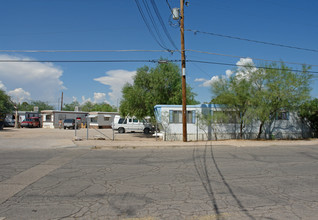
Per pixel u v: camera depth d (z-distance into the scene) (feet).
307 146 50.57
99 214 14.17
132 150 43.37
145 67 77.30
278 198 16.96
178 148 46.98
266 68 58.18
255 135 66.49
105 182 21.01
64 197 17.12
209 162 30.73
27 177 22.72
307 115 70.08
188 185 20.11
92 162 30.58
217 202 16.10
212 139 63.72
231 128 64.85
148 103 72.28
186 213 14.28
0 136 67.97
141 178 22.40
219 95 61.77
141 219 13.51
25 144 49.08
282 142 57.36
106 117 140.56
